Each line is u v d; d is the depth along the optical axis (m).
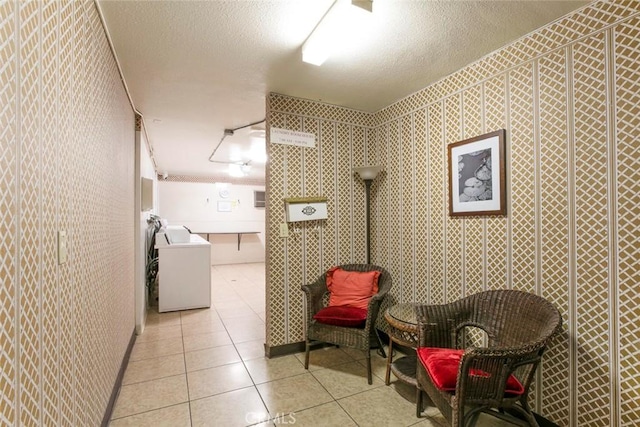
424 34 1.81
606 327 1.48
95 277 1.47
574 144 1.60
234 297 4.67
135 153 3.16
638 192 1.38
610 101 1.47
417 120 2.62
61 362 1.03
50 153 0.94
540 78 1.75
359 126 3.06
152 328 3.34
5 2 0.70
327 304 2.82
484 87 2.07
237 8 1.57
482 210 2.06
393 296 2.85
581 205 1.57
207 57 2.05
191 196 7.63
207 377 2.31
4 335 0.70
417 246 2.61
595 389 1.51
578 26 1.58
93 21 1.44
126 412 1.88
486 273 2.06
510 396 1.46
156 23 1.68
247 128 3.69
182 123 3.51
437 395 1.53
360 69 2.24
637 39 1.38
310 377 2.31
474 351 1.33
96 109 1.50
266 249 2.72
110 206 1.83
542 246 1.74
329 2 1.53
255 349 2.81
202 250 4.08
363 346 2.23
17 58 0.75
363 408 1.94
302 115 2.78
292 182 2.74
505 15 1.64
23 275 0.79
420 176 2.58
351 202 3.02
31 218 0.83
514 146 1.88
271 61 2.11
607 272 1.47
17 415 0.75
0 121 0.68
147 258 4.21
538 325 1.56
